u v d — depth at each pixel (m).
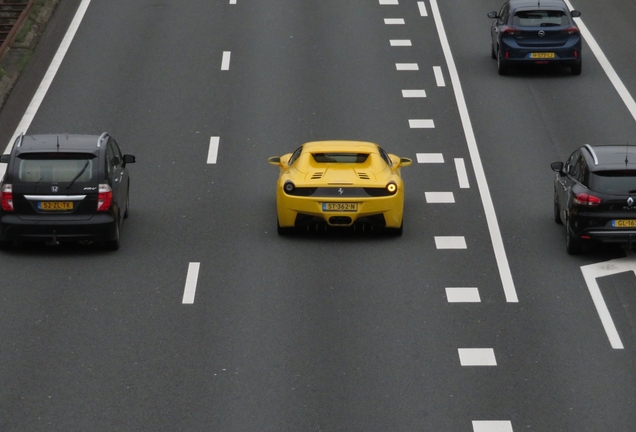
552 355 32.28
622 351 32.56
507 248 41.12
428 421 28.31
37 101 58.81
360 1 76.62
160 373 30.95
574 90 61.09
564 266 39.31
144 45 67.50
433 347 32.78
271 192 47.31
